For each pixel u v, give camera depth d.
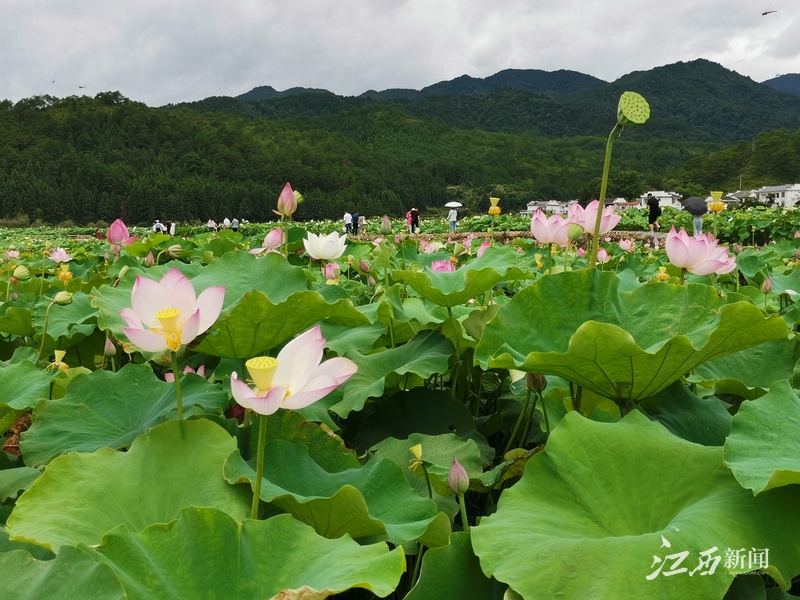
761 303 3.58
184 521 1.22
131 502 1.44
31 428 1.97
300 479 1.62
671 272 5.03
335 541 1.24
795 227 16.06
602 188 2.20
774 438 1.40
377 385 2.23
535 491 1.44
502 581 1.17
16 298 4.19
